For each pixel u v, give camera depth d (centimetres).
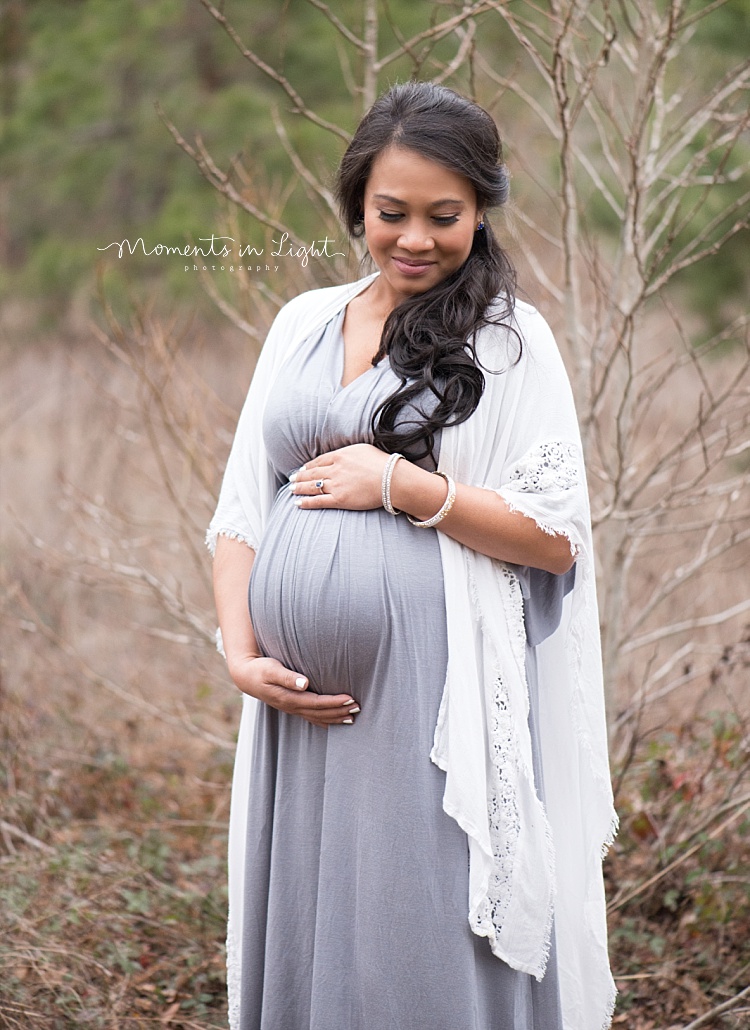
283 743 235
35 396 788
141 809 408
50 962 307
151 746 461
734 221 623
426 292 226
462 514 217
